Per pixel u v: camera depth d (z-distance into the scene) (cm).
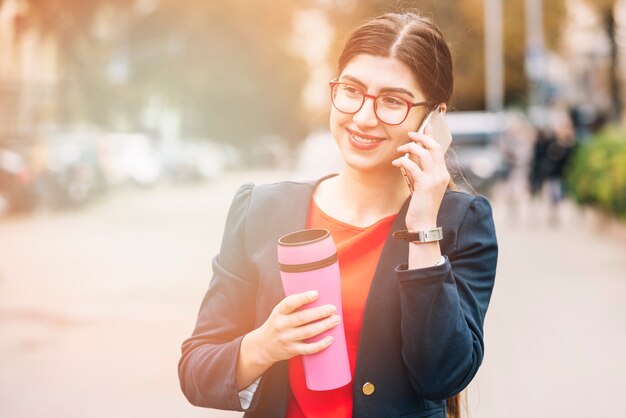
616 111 3609
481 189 2797
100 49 4875
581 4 4016
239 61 6116
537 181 2209
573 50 4781
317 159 2972
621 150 1764
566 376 704
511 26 4675
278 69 6238
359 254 242
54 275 1305
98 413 616
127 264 1441
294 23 6075
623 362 745
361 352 234
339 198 252
